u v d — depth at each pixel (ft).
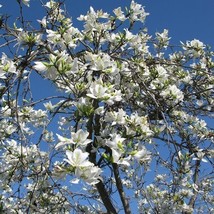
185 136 13.28
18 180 10.46
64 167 7.09
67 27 10.61
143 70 12.21
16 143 12.16
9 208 11.55
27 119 12.75
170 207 14.06
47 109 13.05
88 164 6.98
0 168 12.09
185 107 13.76
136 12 12.39
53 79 8.32
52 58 8.20
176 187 12.37
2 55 9.32
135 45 12.69
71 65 8.28
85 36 12.05
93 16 11.68
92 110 8.49
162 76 12.45
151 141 11.28
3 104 11.91
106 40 12.07
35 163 11.26
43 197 11.50
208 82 14.88
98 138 9.57
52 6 11.77
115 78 10.96
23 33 9.89
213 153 13.67
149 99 12.69
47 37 10.32
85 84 9.50
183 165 11.88
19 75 9.72
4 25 10.69
